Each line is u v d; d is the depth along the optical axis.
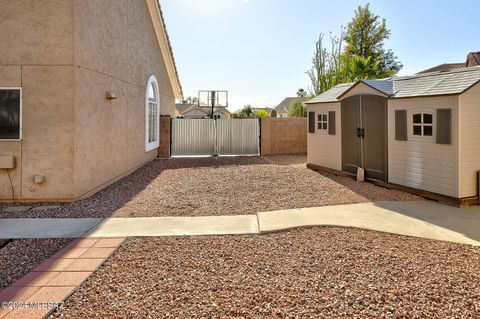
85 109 8.65
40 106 8.05
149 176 11.86
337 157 11.77
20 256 5.02
